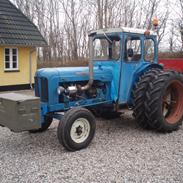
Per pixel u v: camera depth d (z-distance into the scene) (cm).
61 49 2442
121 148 537
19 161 485
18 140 598
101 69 611
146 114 616
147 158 487
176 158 486
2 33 1328
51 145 564
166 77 617
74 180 414
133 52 632
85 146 539
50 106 546
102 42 645
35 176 428
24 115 497
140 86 618
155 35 675
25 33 1410
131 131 647
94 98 605
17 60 1400
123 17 2052
